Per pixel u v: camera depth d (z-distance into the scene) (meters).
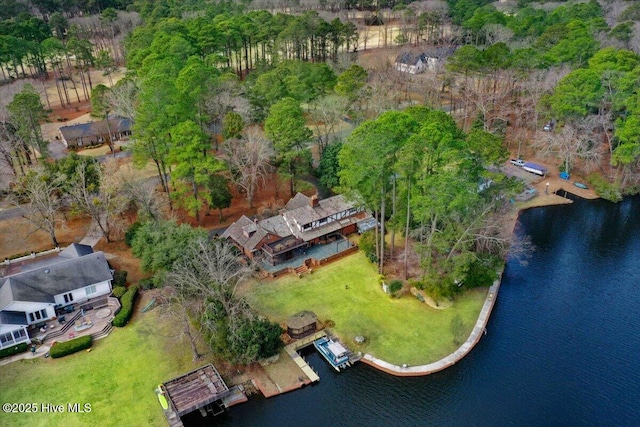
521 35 139.00
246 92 99.56
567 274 72.12
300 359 56.91
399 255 72.69
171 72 94.69
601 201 92.19
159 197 79.50
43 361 55.34
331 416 50.94
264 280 68.75
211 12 170.62
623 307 65.31
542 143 100.88
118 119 111.25
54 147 106.38
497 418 50.38
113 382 52.88
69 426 48.00
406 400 52.44
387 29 190.38
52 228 72.25
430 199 57.47
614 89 94.31
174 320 60.06
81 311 61.34
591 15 151.50
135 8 185.38
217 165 75.31
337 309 63.69
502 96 105.06
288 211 75.81
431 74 119.25
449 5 179.75
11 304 56.97
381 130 59.47
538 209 89.56
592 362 56.69
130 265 70.69
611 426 49.19
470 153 60.22
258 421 50.44
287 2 198.50
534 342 59.53
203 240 62.94
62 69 153.25
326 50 152.12
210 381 52.31
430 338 59.31
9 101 105.00
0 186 84.31
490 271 64.75
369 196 65.81
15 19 154.25
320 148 96.81
